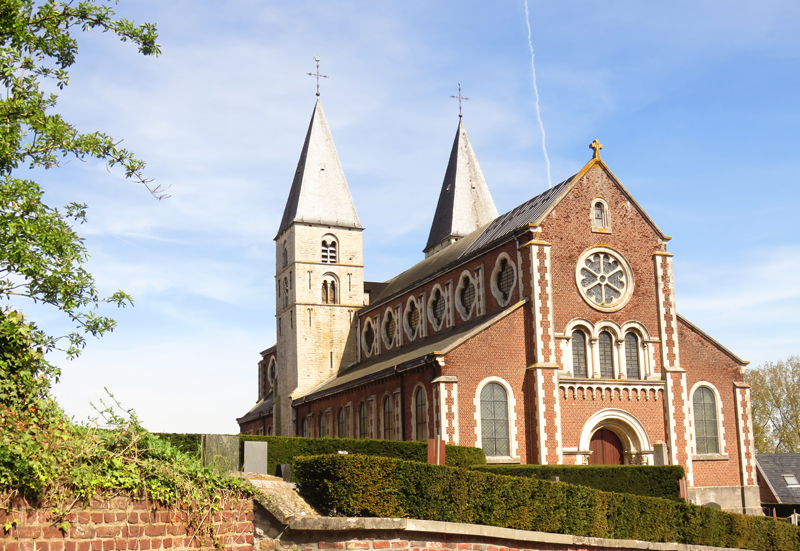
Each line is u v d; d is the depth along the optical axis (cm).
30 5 2164
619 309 4522
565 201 4522
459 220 7475
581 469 3631
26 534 1052
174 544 1239
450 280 5216
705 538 2833
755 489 4616
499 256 4659
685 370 4584
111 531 1151
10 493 1038
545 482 2209
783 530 3186
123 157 2286
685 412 4512
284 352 7031
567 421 4256
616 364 4462
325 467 1727
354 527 1616
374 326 6538
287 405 6806
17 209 2144
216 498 1330
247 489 1415
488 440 4141
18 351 1292
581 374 4394
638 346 4559
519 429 4194
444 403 4081
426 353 4466
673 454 4431
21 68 2148
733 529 2970
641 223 4681
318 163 7256
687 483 4431
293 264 6950
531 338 4297
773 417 8425
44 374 1323
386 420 4894
